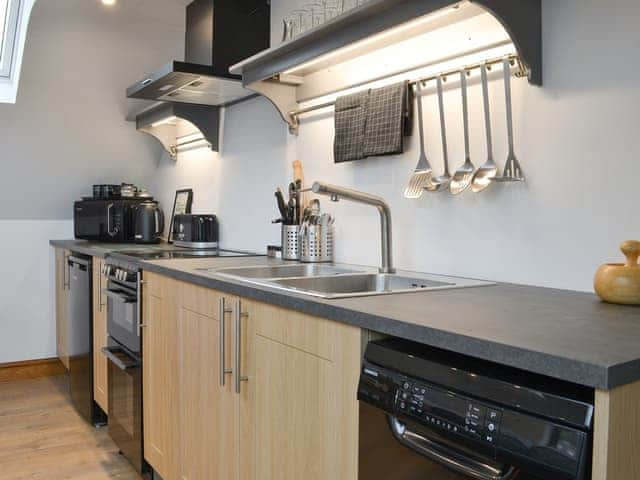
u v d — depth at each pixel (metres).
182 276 2.00
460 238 1.86
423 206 1.99
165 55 3.56
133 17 3.23
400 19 1.62
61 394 3.67
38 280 4.11
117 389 2.70
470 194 1.82
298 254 2.43
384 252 2.01
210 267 2.13
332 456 1.29
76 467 2.62
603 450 0.78
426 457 1.05
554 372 0.84
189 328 1.99
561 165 1.56
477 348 0.95
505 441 0.87
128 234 3.77
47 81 3.44
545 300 1.35
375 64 2.15
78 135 3.81
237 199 3.16
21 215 4.02
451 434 0.95
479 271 1.79
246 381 1.64
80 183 4.09
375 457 1.17
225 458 1.77
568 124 1.54
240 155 3.13
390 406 1.07
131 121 3.90
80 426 3.11
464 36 1.81
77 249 3.34
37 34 3.19
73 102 3.62
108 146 3.97
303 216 2.48
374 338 1.22
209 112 3.31
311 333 1.36
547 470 0.82
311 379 1.36
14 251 4.02
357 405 1.21
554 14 1.56
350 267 2.18
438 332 1.02
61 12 3.13
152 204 3.72
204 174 3.54
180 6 3.09
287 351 1.45
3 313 3.99
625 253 1.31
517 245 1.68
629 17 1.41
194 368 1.96
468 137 1.81
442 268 1.92
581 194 1.51
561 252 1.56
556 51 1.56
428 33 1.92
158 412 2.28
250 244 3.04
